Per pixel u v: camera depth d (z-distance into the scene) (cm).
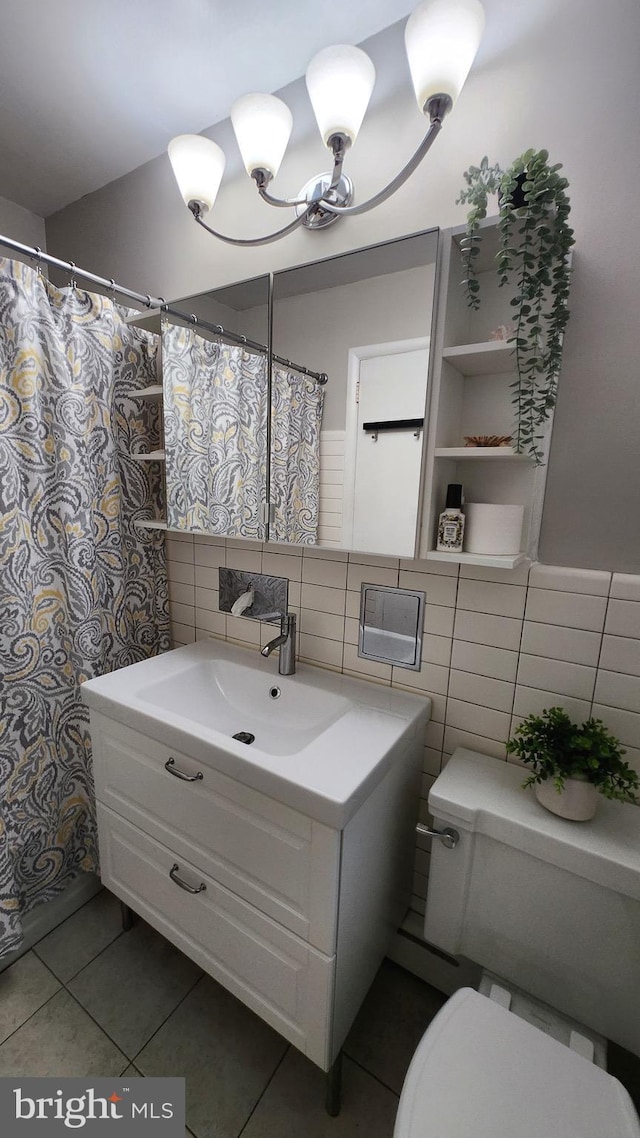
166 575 165
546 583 96
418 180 101
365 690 119
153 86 120
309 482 112
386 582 116
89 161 149
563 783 83
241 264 130
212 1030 111
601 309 85
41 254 115
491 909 90
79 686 133
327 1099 97
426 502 93
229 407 124
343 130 87
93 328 128
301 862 83
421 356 92
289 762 85
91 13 101
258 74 115
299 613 134
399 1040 110
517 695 103
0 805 119
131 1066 104
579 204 85
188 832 102
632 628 89
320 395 108
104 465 134
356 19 100
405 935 124
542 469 93
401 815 106
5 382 112
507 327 84
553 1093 69
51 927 136
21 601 119
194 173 109
